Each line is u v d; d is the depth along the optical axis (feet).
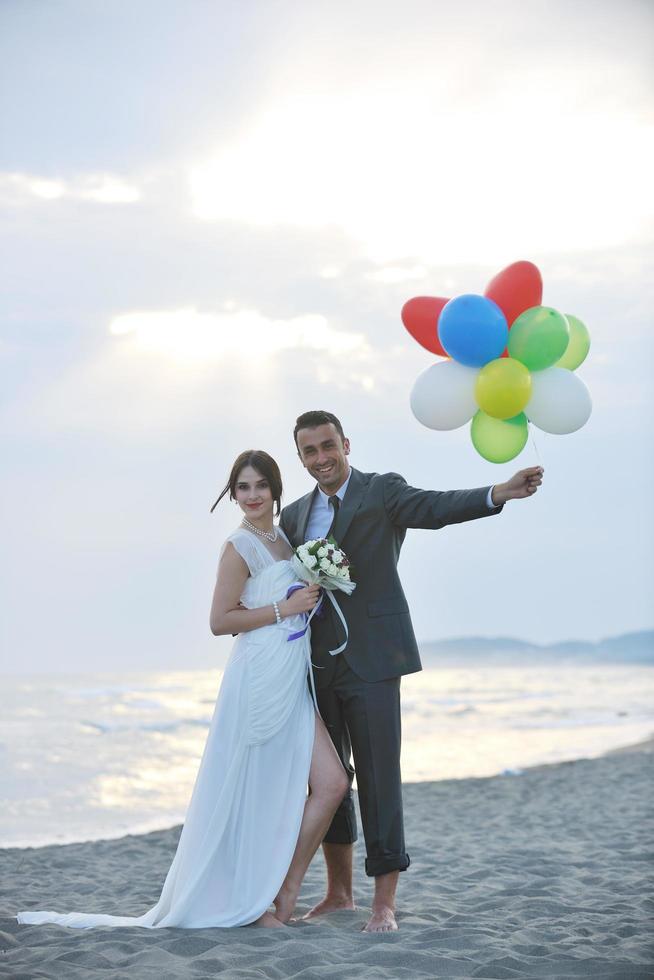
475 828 26.94
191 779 40.75
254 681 14.12
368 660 14.26
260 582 14.48
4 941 13.11
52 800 34.91
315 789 14.19
